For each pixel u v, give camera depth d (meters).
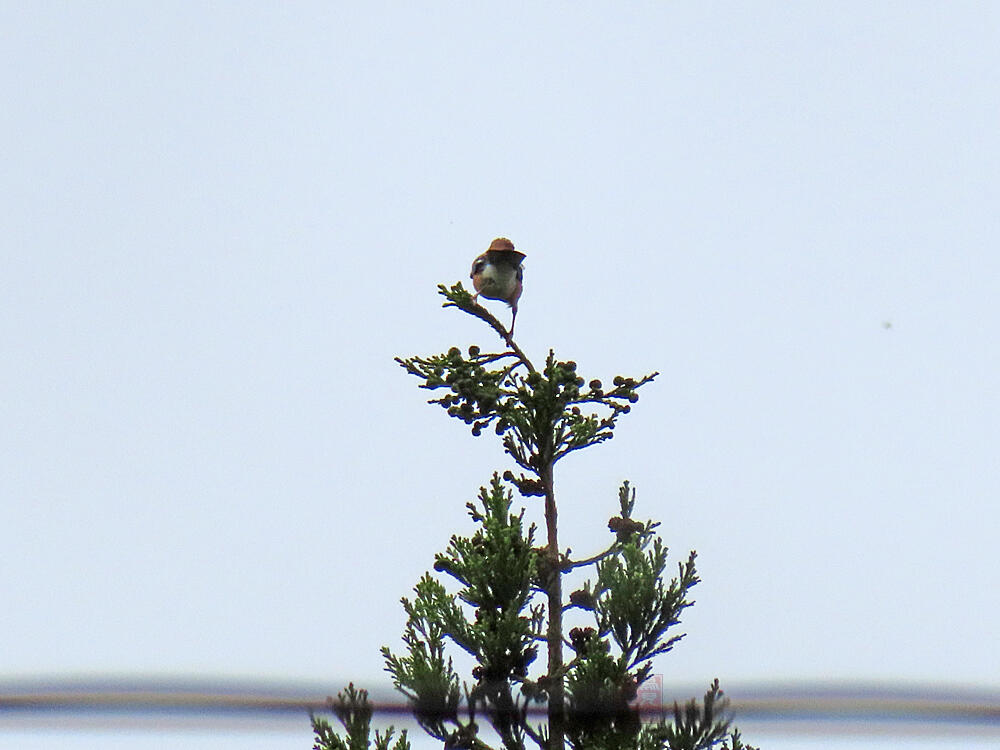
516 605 12.55
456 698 12.18
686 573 13.08
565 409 13.34
